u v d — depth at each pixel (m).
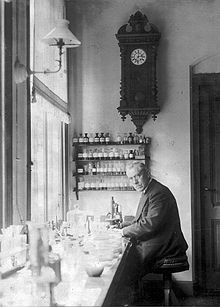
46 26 5.28
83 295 2.66
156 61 6.61
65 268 3.28
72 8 6.70
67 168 6.46
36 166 5.13
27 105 4.57
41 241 2.70
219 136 6.57
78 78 6.65
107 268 3.41
